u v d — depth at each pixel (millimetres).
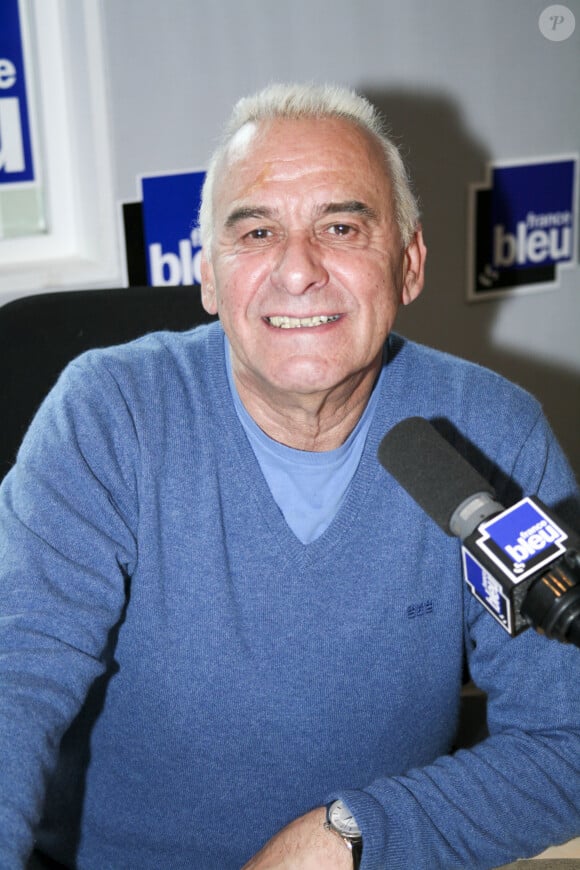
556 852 1182
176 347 1335
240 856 1264
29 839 957
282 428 1237
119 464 1224
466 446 1333
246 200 1148
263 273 1147
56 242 2498
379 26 2666
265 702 1227
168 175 2496
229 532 1236
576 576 808
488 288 3006
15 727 1019
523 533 851
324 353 1148
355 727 1265
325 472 1259
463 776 1155
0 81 2357
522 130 2955
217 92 2508
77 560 1157
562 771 1185
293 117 1182
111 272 2482
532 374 3156
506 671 1275
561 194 3057
